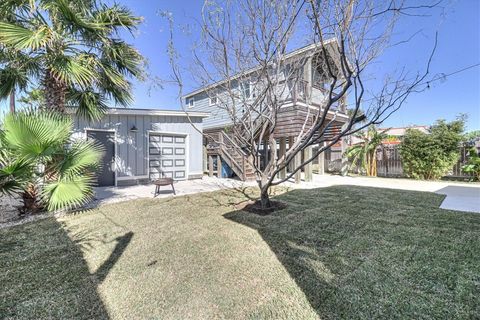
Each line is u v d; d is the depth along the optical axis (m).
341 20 2.86
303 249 2.88
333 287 2.09
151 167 8.77
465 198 5.71
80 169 4.34
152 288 2.12
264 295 2.00
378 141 11.12
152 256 2.74
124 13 5.13
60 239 3.27
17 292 2.08
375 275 2.27
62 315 1.81
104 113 6.35
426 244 2.96
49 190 3.93
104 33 4.76
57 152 4.17
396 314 1.75
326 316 1.74
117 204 5.26
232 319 1.74
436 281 2.16
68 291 2.10
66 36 4.41
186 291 2.07
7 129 3.75
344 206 4.93
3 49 4.36
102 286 2.16
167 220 4.09
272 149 4.68
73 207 4.87
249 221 3.99
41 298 2.00
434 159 9.68
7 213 4.64
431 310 1.78
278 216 4.26
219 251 2.85
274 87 4.59
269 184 4.54
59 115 4.42
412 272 2.31
